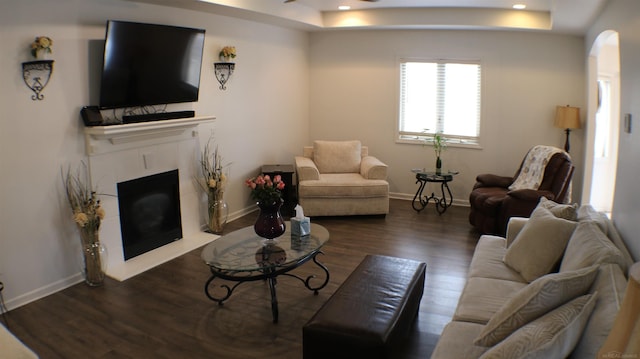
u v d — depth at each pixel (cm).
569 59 603
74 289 398
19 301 371
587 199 595
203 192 547
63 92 387
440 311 360
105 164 423
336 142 670
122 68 418
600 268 228
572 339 189
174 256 470
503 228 507
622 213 312
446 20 596
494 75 640
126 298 382
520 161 647
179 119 469
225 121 573
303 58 721
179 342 318
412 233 548
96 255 400
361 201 604
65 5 382
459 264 453
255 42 610
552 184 503
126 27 411
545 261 306
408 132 705
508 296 286
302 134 741
